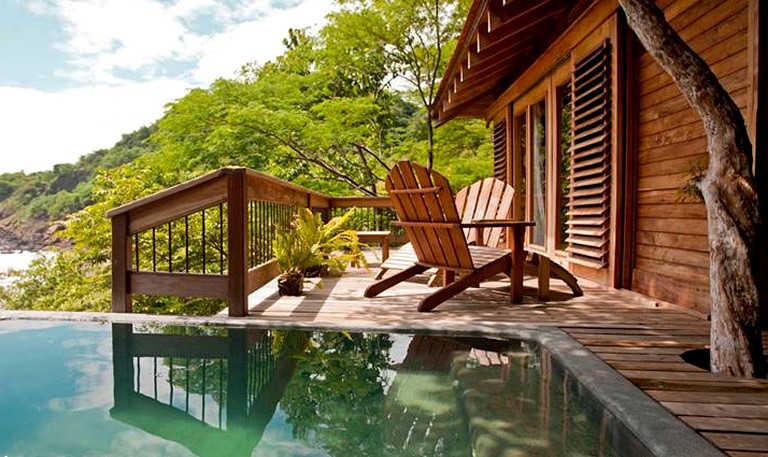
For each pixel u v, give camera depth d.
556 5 4.82
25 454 1.54
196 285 3.24
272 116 9.55
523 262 3.66
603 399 1.79
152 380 2.23
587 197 4.84
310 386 2.16
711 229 2.15
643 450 1.48
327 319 3.07
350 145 12.41
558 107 5.75
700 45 3.38
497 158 8.55
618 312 3.31
